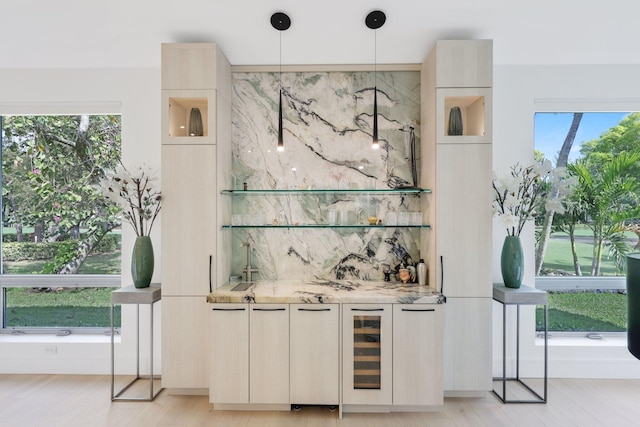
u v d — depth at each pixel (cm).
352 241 344
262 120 345
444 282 296
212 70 296
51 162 368
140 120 345
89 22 270
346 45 303
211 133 297
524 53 321
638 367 338
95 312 367
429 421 269
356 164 344
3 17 262
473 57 293
